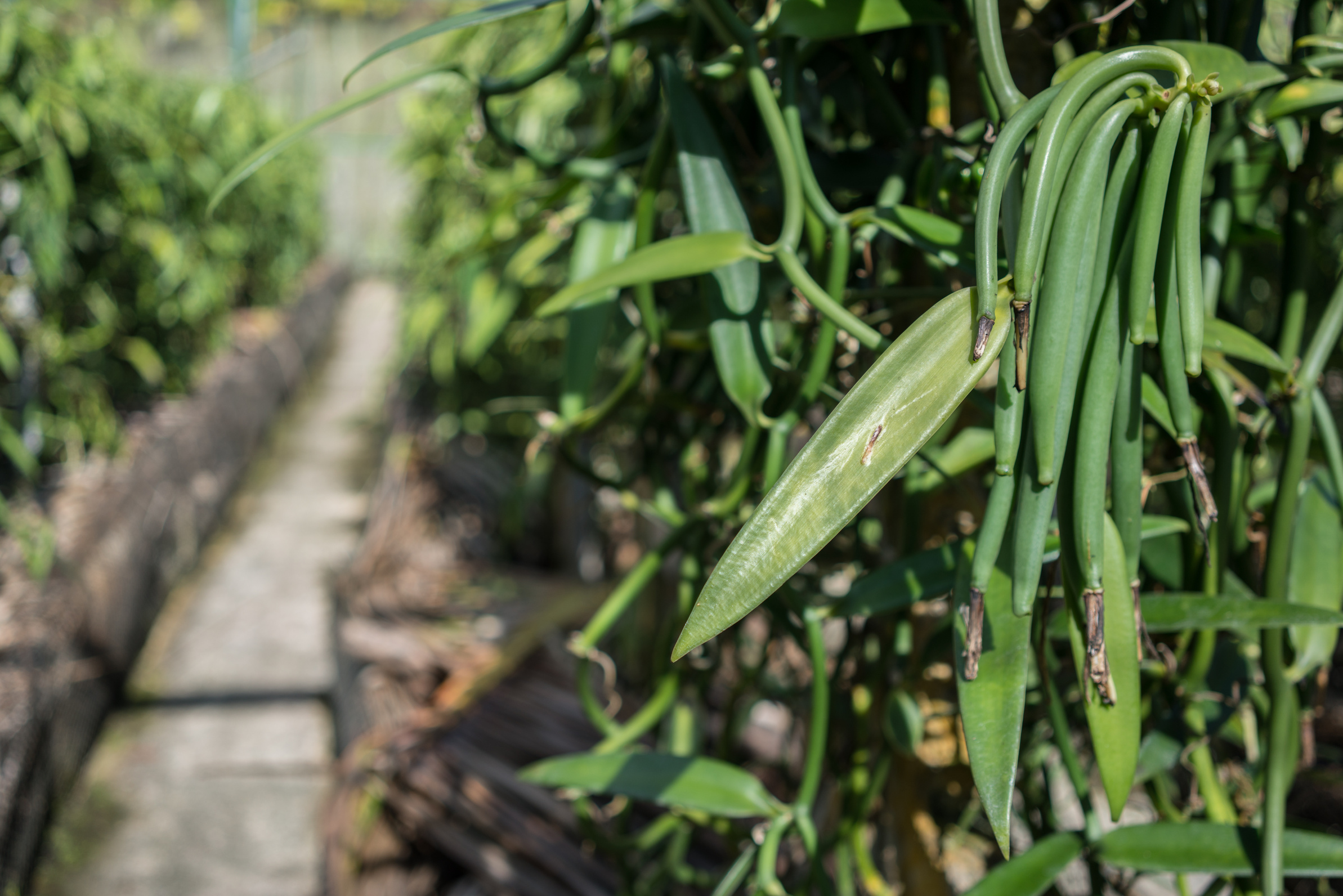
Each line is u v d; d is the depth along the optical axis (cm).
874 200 88
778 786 150
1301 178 75
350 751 185
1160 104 57
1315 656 73
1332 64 70
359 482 631
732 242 75
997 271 66
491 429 370
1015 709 62
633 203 93
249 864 269
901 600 77
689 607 92
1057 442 58
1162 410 72
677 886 135
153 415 489
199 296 493
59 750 279
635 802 156
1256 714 81
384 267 1460
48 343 351
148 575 393
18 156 312
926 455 79
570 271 91
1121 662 64
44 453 380
